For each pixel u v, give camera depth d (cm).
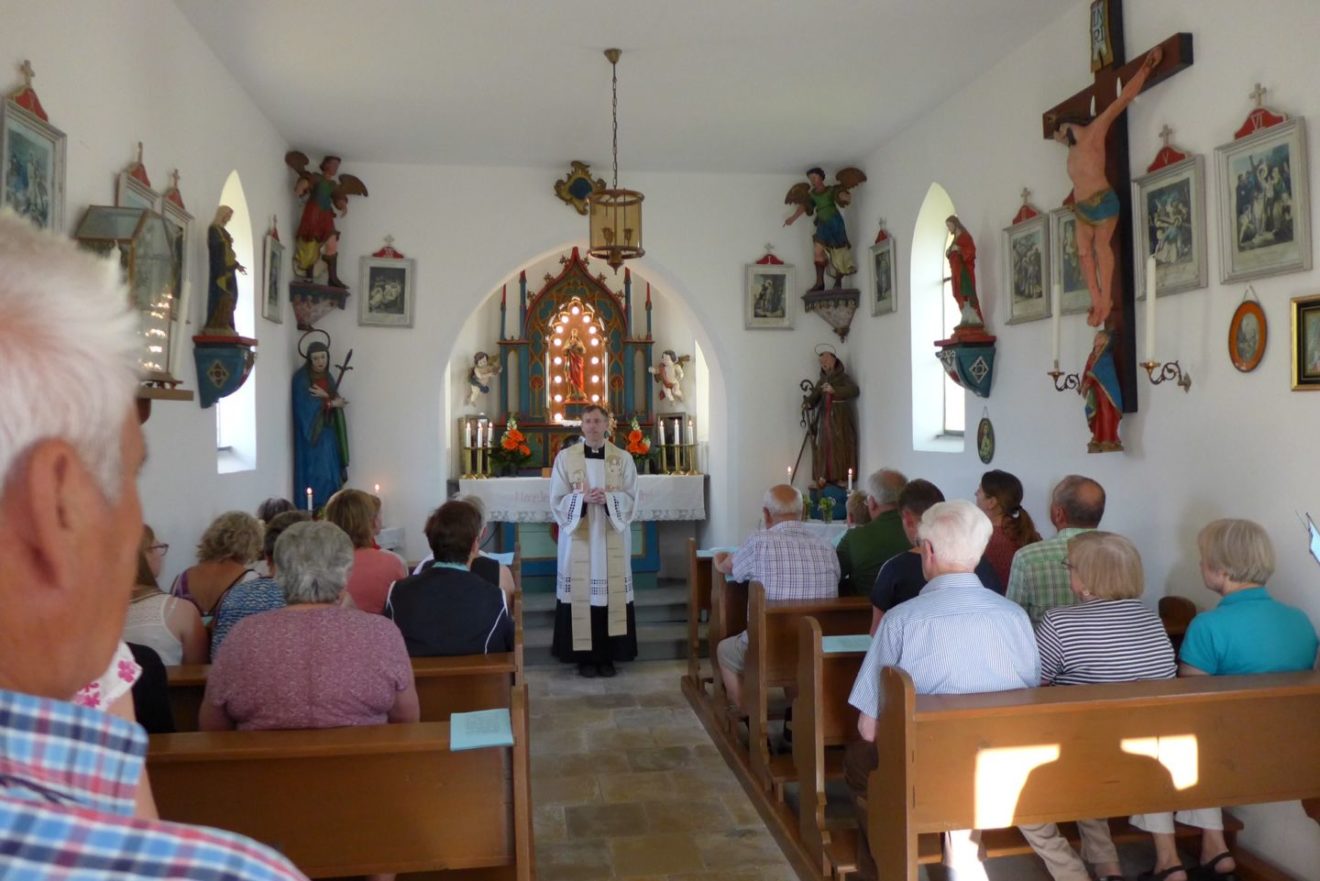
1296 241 413
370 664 300
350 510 502
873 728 346
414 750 274
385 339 908
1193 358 482
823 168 934
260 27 597
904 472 841
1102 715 319
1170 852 386
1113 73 525
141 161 507
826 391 918
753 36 622
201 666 369
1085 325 580
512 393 1169
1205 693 322
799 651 438
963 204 725
